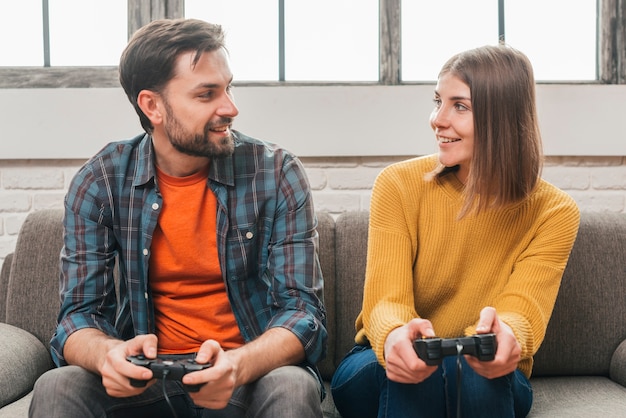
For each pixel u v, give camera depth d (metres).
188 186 1.45
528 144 1.40
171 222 1.44
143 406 1.34
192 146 1.38
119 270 1.53
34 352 1.66
